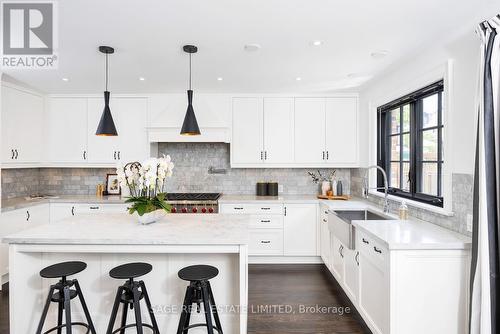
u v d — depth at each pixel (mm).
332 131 4207
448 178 2229
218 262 2270
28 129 3869
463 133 2096
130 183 2391
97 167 4301
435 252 1886
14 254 1957
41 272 1867
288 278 3541
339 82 3604
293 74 3291
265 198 4156
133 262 2244
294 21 2057
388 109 3467
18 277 1982
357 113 4199
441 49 2336
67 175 4547
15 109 3650
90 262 2240
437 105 2572
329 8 1886
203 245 1960
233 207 3984
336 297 3041
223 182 4586
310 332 2432
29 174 4320
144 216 2344
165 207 2430
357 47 2504
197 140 4070
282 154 4227
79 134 4215
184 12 1932
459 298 1888
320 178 4590
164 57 2748
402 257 1889
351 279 2711
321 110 4215
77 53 2631
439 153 2551
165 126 4023
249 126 4211
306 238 4004
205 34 2260
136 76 3365
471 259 1809
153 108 4188
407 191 3076
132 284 1880
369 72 3191
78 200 3988
